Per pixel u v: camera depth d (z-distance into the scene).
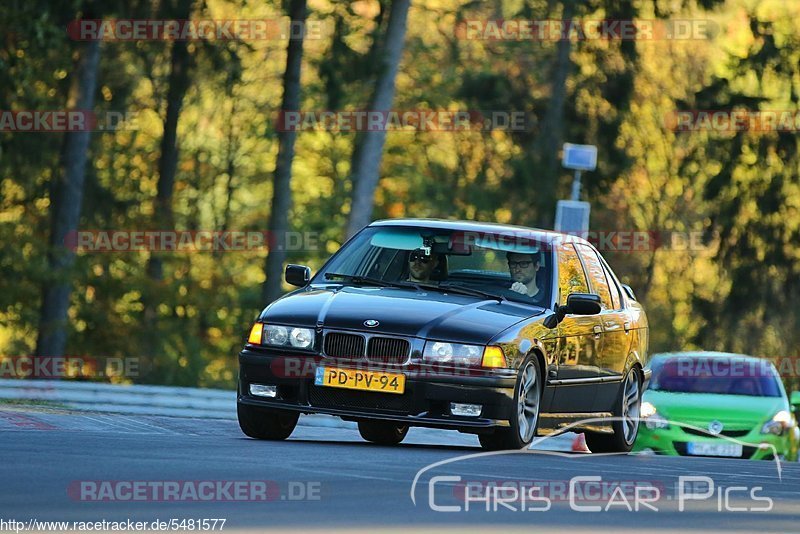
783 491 31.86
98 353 136.50
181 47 129.12
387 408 38.56
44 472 27.84
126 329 137.12
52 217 118.06
